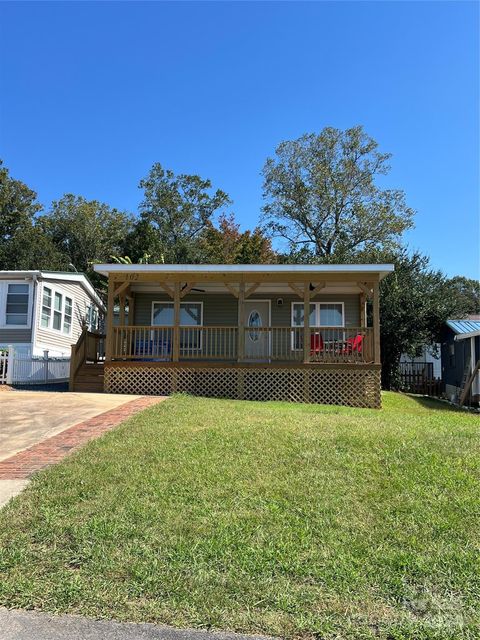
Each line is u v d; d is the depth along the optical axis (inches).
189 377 546.9
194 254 1482.5
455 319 951.6
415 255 968.3
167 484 189.3
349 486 187.0
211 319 676.1
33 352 703.7
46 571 133.3
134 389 546.0
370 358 547.8
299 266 530.6
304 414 350.9
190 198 1742.1
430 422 348.5
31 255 1331.2
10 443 277.9
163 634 108.8
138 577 128.7
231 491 182.2
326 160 1285.7
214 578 128.2
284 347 657.0
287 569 132.3
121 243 1616.6
